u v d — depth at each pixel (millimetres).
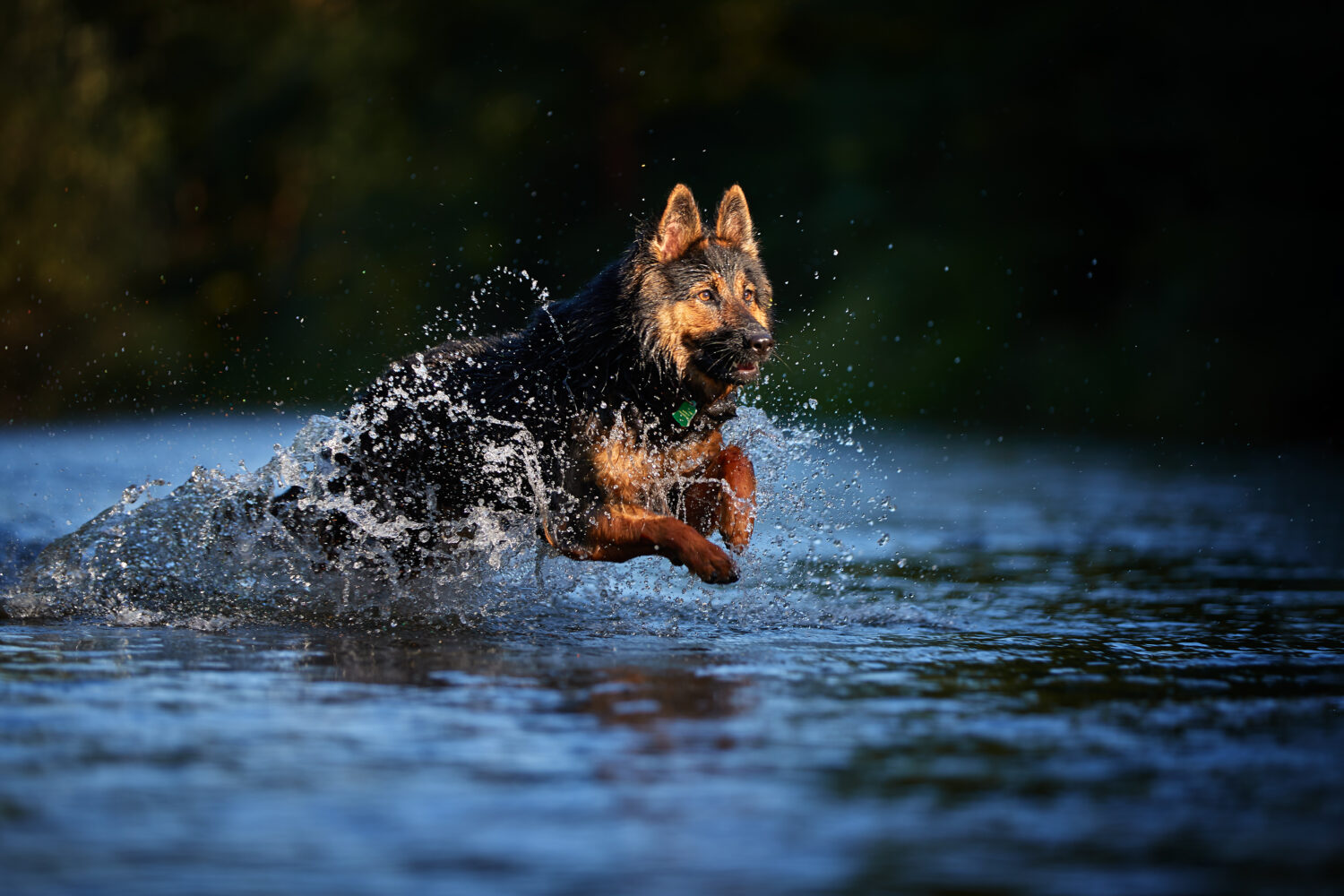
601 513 9289
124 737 5312
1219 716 5973
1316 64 35281
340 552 10008
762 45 54750
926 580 11305
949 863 4008
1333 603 10062
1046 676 6930
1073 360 38531
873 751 5227
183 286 50406
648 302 9359
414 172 53531
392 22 55625
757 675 6820
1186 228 38062
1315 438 33469
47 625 8422
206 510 10273
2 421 38188
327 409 41562
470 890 3768
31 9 39375
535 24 55000
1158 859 4059
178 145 52812
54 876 3846
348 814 4379
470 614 9008
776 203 49906
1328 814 4492
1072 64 41906
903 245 43844
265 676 6613
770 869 3938
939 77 45781
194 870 3902
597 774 4836
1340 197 35688
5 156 38688
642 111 54906
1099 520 16859
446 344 10078
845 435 34688
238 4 56406
